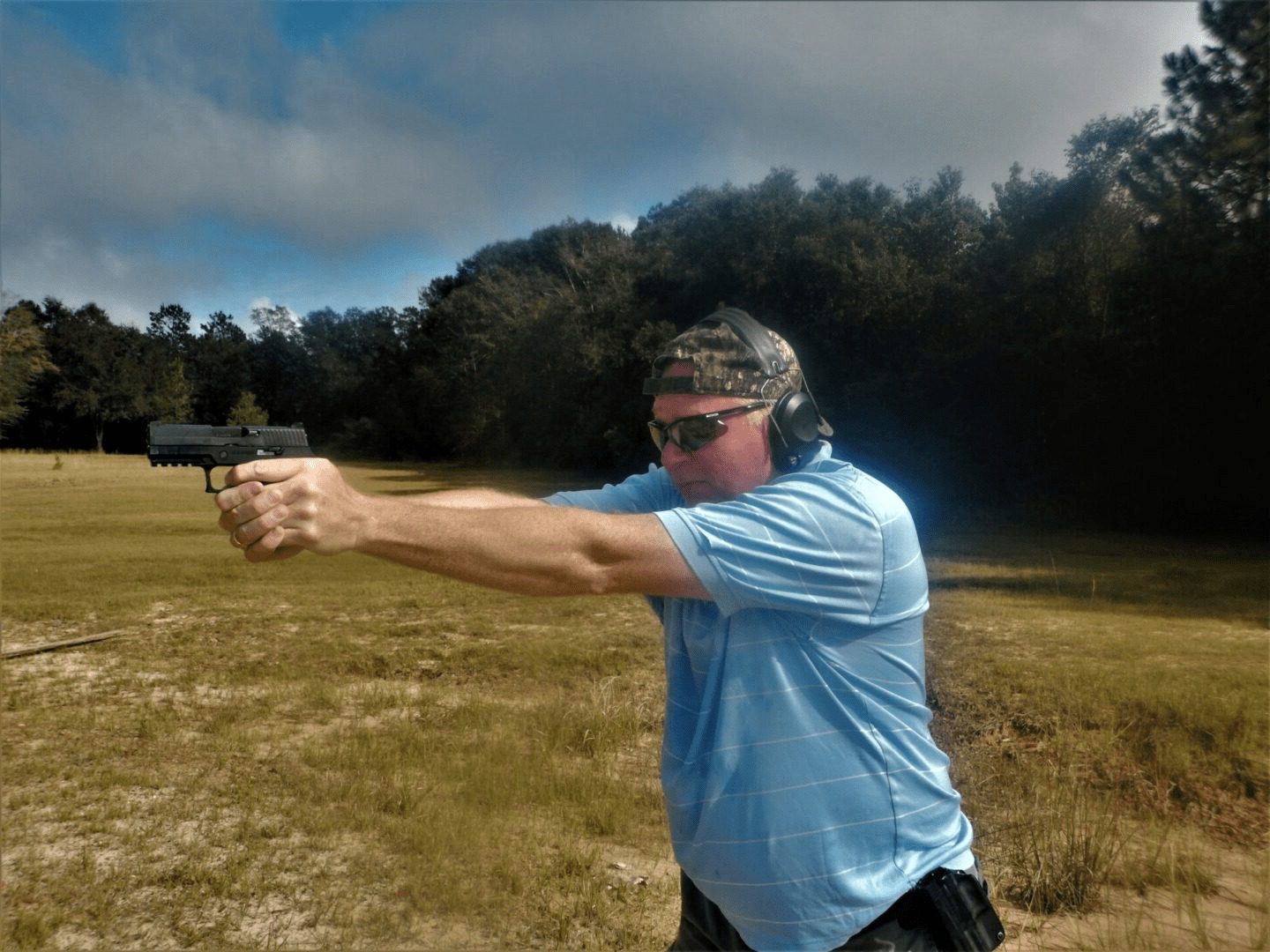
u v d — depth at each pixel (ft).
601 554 3.24
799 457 3.92
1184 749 11.42
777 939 3.75
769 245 66.64
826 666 3.61
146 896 8.33
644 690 15.16
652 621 20.76
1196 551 33.65
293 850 9.05
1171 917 7.98
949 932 3.65
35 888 8.50
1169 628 18.12
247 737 13.00
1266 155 32.96
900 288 59.36
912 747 3.74
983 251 55.01
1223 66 29.50
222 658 18.11
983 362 51.49
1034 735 12.30
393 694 15.26
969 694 13.84
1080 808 10.00
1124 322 44.16
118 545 30.50
